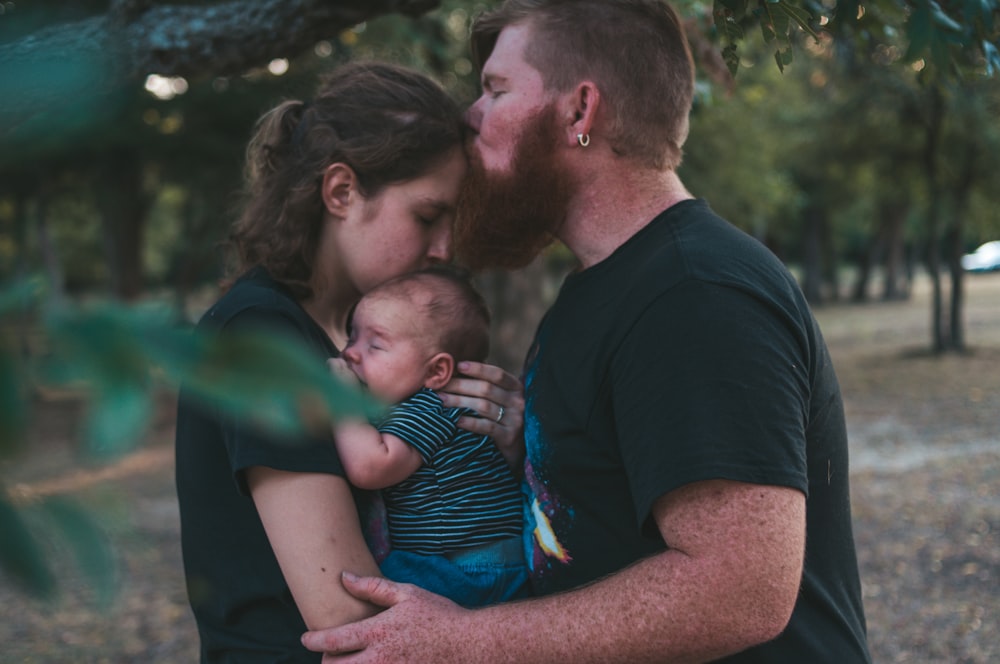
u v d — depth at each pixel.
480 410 1.81
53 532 0.43
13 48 1.50
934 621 5.21
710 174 14.13
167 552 6.64
